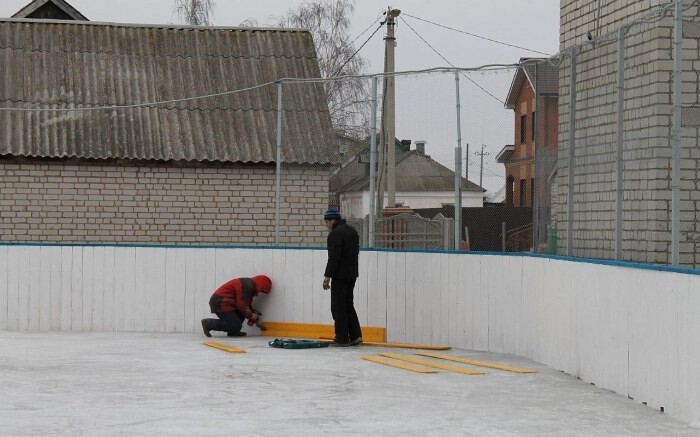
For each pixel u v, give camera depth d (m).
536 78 13.13
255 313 15.51
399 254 14.93
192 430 8.15
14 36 21.91
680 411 8.84
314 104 20.52
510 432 8.19
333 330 15.30
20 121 19.98
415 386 10.65
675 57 9.38
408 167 14.88
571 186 12.05
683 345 8.80
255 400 9.63
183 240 19.84
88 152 19.53
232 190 19.89
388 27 25.25
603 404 9.62
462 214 14.19
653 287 9.47
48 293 16.23
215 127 20.41
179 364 12.26
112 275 16.22
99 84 21.19
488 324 13.87
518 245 13.59
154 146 19.88
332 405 9.38
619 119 10.65
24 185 19.47
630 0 14.16
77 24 22.47
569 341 11.69
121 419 8.61
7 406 9.25
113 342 14.65
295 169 19.36
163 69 21.73
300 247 15.73
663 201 10.80
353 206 16.72
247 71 21.84
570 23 16.28
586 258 11.38
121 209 19.70
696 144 11.10
